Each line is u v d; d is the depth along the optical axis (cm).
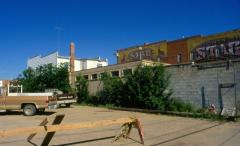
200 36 4678
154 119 1895
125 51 5966
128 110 2542
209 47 4550
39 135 1277
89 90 3544
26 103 2244
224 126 1557
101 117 2052
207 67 2286
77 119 1936
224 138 1201
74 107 2989
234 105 2102
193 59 4741
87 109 2733
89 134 1288
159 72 2502
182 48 4944
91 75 3744
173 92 2508
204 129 1447
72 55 4400
